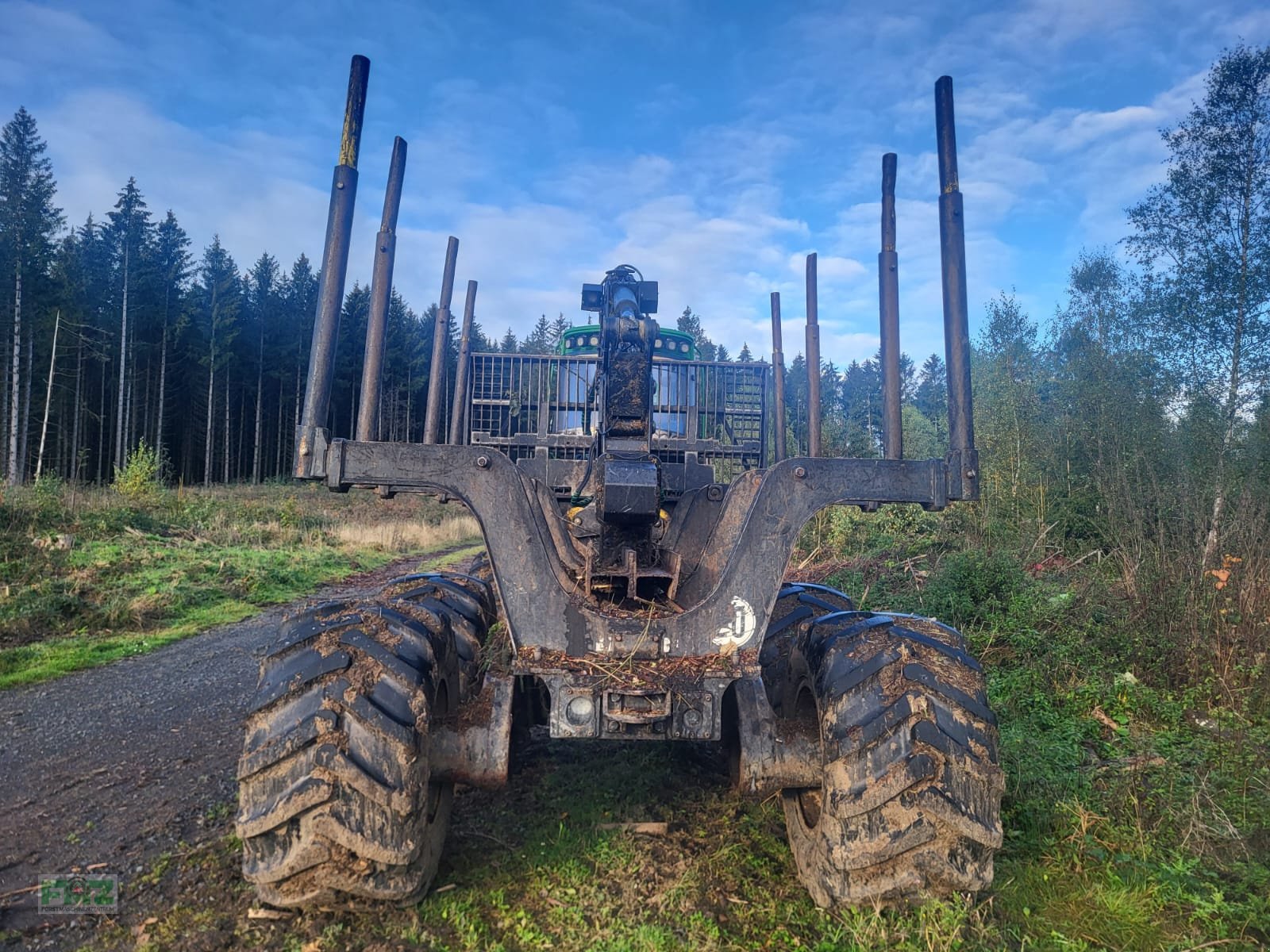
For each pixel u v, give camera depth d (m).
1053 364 13.12
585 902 2.82
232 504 22.73
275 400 52.28
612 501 3.17
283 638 2.70
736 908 2.80
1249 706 4.73
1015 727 4.47
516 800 3.81
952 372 2.95
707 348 42.66
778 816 3.58
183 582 10.92
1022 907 2.85
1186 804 3.57
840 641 2.86
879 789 2.44
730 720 3.51
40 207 34.75
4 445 34.47
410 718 2.50
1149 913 2.84
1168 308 10.95
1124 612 6.10
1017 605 6.25
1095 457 10.59
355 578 14.52
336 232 2.83
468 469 2.82
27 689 6.45
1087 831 3.44
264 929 2.70
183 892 3.00
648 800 3.78
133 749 4.88
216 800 4.00
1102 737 4.68
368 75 2.89
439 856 2.96
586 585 3.19
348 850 2.37
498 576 2.82
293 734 2.39
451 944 2.57
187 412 46.53
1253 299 10.26
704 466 5.09
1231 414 9.98
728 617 2.85
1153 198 11.21
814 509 2.88
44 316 35.28
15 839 3.53
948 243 3.00
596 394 4.14
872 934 2.52
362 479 2.77
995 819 2.45
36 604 8.75
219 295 45.19
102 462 43.25
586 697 2.73
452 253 6.34
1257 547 6.22
